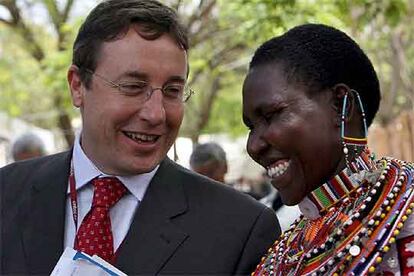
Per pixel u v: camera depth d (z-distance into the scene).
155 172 3.36
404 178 2.50
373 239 2.40
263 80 2.59
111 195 3.24
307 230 2.68
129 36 3.09
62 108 13.07
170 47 3.12
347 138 2.55
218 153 7.66
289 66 2.56
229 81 17.00
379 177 2.51
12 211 3.37
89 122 3.20
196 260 3.18
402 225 2.38
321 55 2.56
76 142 3.38
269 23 8.77
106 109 3.12
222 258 3.19
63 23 11.74
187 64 3.23
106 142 3.16
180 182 3.39
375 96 2.66
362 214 2.47
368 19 8.66
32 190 3.40
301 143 2.52
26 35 13.05
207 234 3.24
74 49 3.28
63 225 3.27
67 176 3.38
